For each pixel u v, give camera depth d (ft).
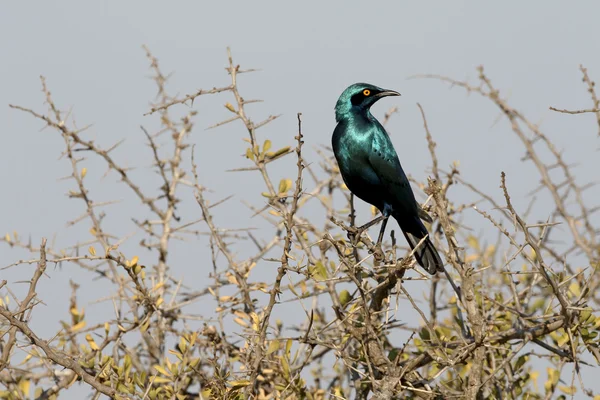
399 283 33.12
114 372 36.09
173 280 46.50
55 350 36.52
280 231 45.52
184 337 37.60
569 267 42.73
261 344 34.96
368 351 36.96
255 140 43.86
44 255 34.35
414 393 36.96
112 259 38.96
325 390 38.14
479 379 32.99
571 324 34.68
